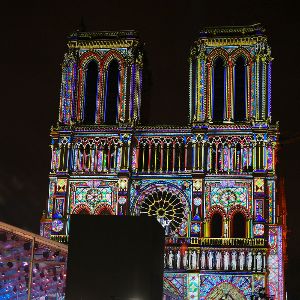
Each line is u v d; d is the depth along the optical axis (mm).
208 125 112750
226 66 115500
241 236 109000
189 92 115875
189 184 111312
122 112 115125
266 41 115312
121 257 48688
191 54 116875
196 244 107375
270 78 114188
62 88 117688
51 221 111625
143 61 123625
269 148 111812
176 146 114375
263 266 105188
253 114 112438
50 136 116812
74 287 48625
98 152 114750
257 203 107938
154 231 49281
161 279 52250
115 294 48281
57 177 113375
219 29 116438
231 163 111375
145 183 112438
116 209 111688
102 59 118750
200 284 106000
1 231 70125
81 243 49094
